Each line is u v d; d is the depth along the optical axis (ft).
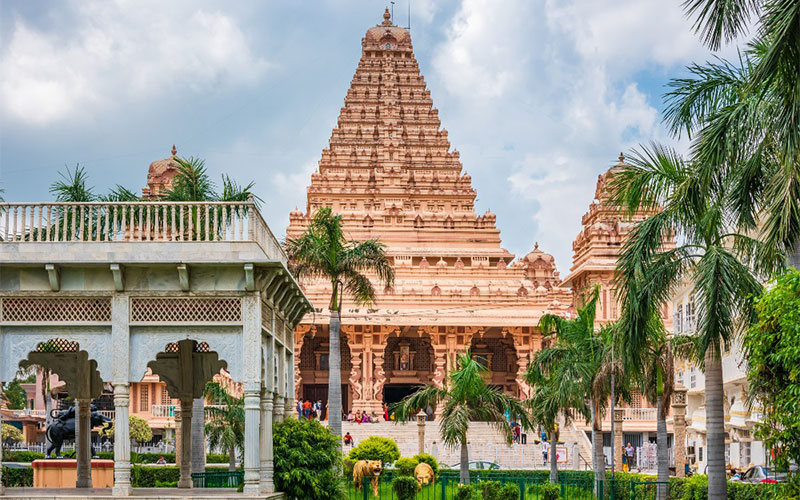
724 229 87.56
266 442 90.58
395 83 374.63
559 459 199.72
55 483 108.78
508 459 233.96
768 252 76.69
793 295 72.43
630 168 91.30
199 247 84.28
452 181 351.25
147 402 249.55
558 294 318.04
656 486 128.36
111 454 165.07
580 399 144.97
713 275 83.76
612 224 308.40
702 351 85.46
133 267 84.79
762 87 74.54
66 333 84.84
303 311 107.34
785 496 75.46
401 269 319.06
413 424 251.60
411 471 168.86
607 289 303.89
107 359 84.33
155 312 84.89
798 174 70.74
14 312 84.84
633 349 90.38
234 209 85.87
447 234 337.31
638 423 265.34
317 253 144.77
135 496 83.15
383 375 296.92
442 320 295.48
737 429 186.50
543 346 297.53
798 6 61.05
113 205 85.76
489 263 331.36
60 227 104.06
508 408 150.61
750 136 77.20
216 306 84.99
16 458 180.24
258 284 85.46
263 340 90.63
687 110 87.92
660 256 89.76
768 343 74.79
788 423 73.10
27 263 83.71
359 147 357.61
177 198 123.54
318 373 312.29
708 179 80.53
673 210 86.99
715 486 88.07
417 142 362.33
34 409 303.27
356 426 250.78
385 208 340.59
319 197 344.08
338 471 108.88
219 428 165.27
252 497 82.33
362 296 149.48
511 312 296.71
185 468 110.32
